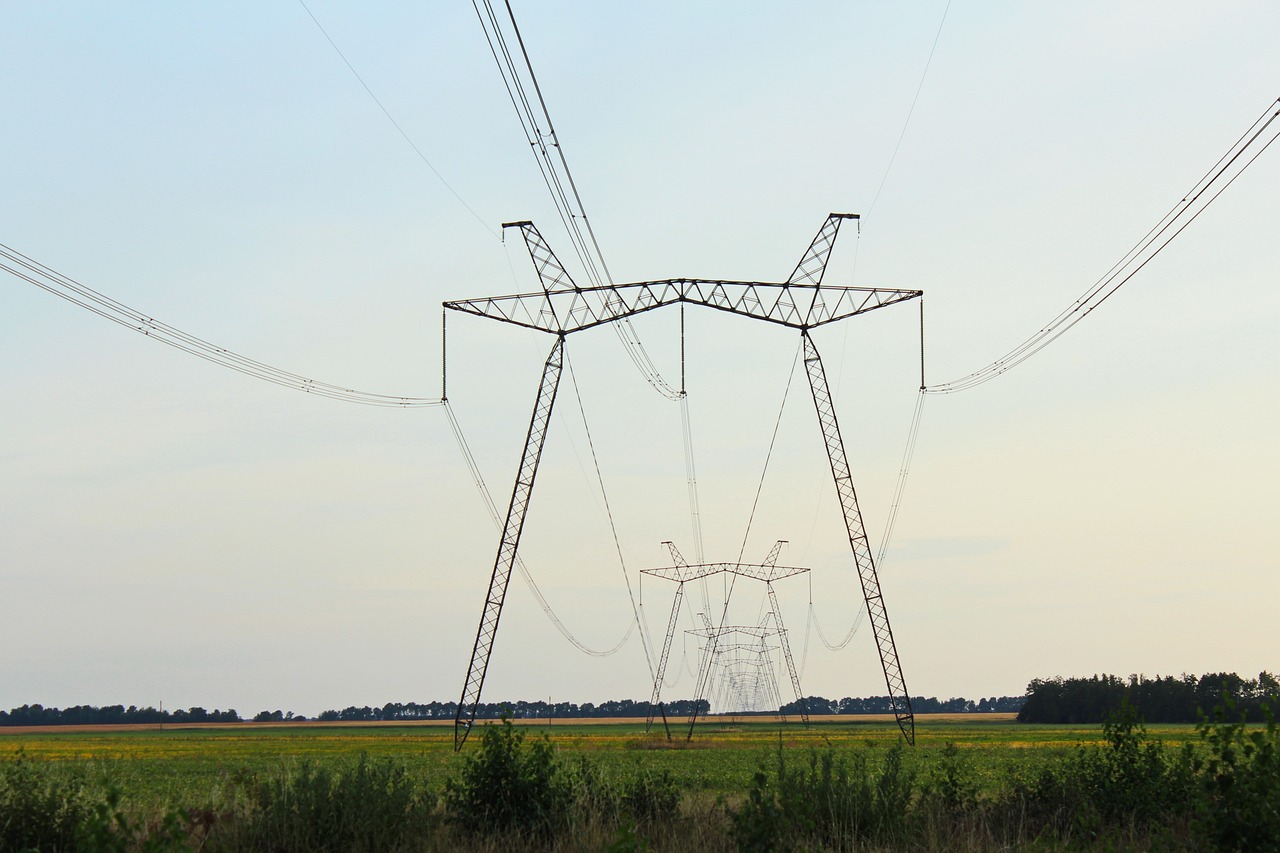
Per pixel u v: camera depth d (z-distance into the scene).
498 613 73.31
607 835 21.00
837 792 22.28
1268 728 17.30
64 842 19.64
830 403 72.50
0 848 19.06
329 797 21.38
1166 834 19.38
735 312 64.25
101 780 24.14
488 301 64.81
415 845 20.73
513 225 61.62
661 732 149.12
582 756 27.03
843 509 75.50
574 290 64.06
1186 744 22.55
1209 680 169.88
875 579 77.56
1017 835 21.84
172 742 135.25
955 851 20.70
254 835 20.42
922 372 65.50
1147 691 175.38
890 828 21.41
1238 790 16.75
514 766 22.70
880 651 78.50
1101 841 20.58
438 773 44.56
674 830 21.61
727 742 108.25
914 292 64.31
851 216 61.22
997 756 70.19
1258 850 16.39
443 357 65.31
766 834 18.31
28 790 20.28
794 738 117.88
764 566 110.00
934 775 27.00
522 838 21.42
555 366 67.88
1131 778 23.03
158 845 15.59
